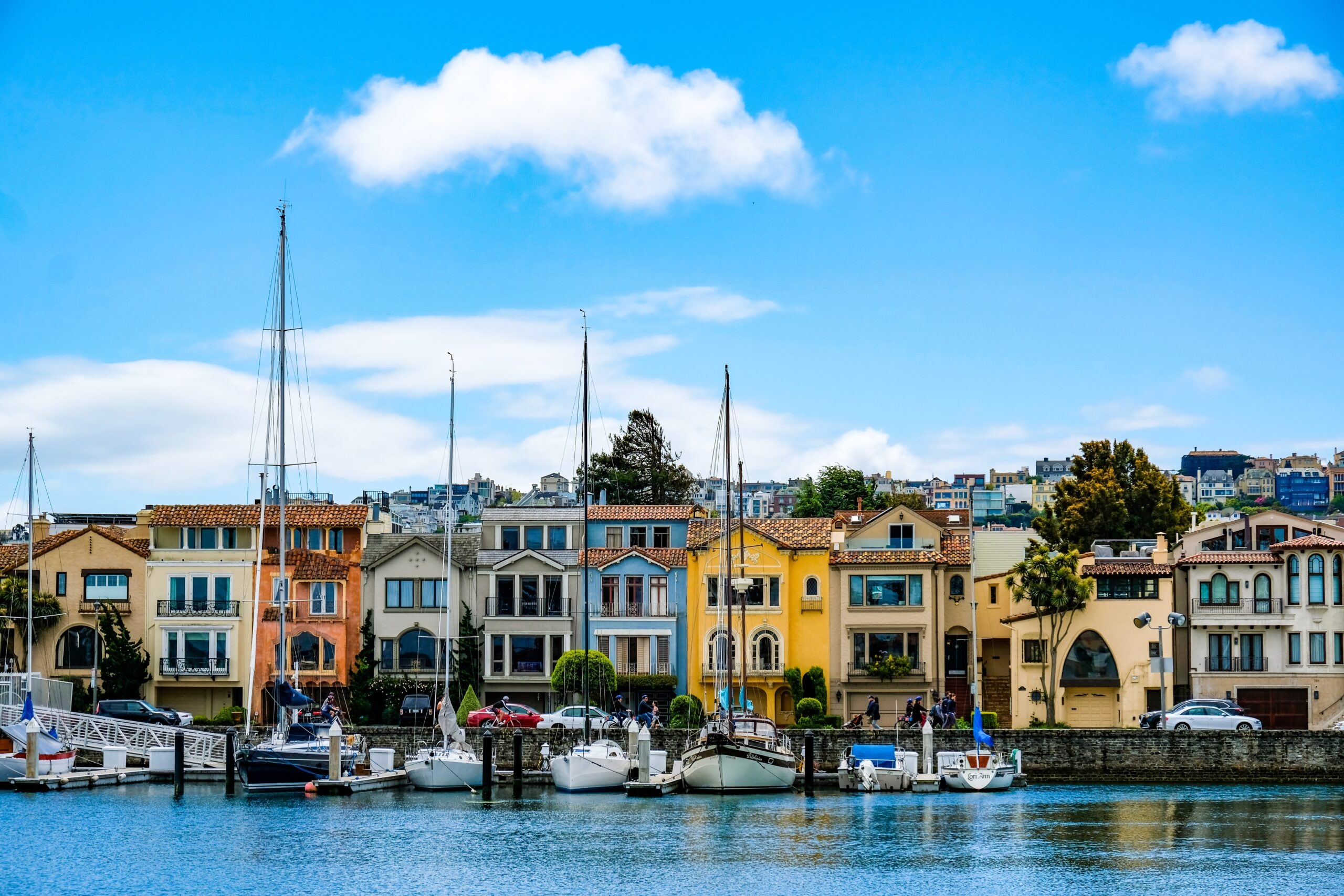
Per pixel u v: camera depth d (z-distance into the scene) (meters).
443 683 103.06
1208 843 65.88
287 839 65.81
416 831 67.94
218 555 105.62
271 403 83.62
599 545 110.06
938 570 105.94
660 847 64.75
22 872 59.09
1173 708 88.88
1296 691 99.56
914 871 60.25
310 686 104.88
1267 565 100.62
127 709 90.56
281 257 84.12
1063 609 100.88
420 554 106.88
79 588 105.38
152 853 62.69
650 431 153.62
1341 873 60.12
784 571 105.75
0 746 81.88
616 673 103.81
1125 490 130.12
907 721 91.19
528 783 83.06
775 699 105.31
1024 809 74.56
